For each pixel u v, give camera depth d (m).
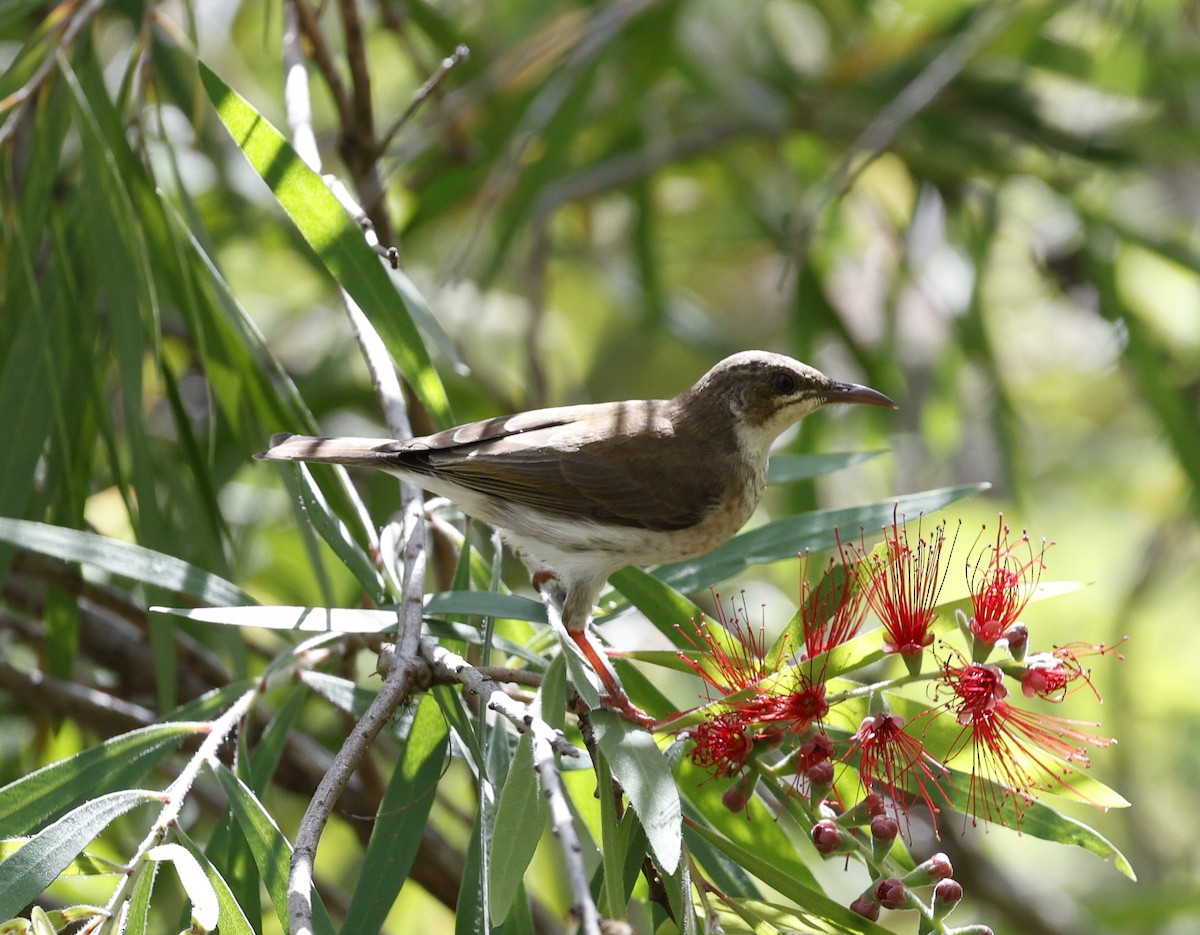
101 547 7.46
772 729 6.50
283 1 9.95
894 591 6.60
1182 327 16.58
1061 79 14.42
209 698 7.77
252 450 9.34
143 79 9.41
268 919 12.46
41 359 8.94
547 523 8.92
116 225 8.73
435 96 13.21
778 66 15.14
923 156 14.58
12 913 5.72
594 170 14.41
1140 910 13.38
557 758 6.98
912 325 17.55
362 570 7.75
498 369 16.58
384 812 7.11
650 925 7.14
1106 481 18.19
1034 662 6.44
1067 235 15.51
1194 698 17.36
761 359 9.66
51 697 9.56
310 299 15.81
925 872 6.21
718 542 9.55
